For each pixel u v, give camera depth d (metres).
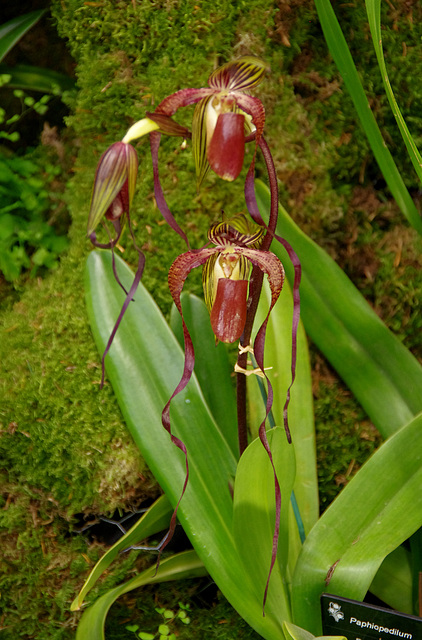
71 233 0.68
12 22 0.72
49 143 0.79
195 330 0.62
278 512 0.46
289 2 0.62
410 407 0.57
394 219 0.66
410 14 0.65
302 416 0.58
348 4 0.64
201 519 0.53
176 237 0.64
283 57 0.63
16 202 0.75
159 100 0.63
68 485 0.64
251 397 0.61
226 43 0.62
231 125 0.42
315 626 0.52
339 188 0.65
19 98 0.84
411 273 0.65
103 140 0.66
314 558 0.51
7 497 0.65
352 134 0.65
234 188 0.63
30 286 0.71
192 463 0.55
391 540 0.50
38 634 0.65
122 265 0.59
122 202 0.44
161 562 0.60
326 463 0.65
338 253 0.65
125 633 0.66
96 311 0.58
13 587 0.65
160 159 0.63
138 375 0.57
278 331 0.58
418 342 0.66
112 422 0.62
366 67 0.65
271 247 0.57
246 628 0.65
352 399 0.65
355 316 0.58
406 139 0.50
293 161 0.63
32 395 0.63
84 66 0.65
